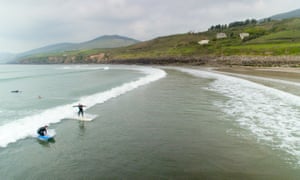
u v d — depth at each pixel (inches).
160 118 700.0
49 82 1803.6
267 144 491.2
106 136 546.9
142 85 1432.1
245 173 369.7
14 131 573.0
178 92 1154.7
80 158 428.8
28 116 719.1
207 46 5649.6
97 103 912.9
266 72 2150.6
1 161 414.9
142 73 2598.4
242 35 5846.5
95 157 433.1
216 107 830.5
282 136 538.0
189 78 1845.5
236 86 1336.1
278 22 6845.5
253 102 901.8
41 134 531.5
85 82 1758.1
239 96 1027.3
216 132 570.9
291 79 1555.1
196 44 6432.1
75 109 809.5
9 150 462.3
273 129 587.8
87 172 376.2
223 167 390.3
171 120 677.9
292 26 5585.6
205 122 655.8
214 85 1393.9
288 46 3595.0
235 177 357.4
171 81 1641.2
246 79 1632.6
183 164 401.7
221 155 438.6
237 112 757.9
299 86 1253.1
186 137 537.6
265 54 3494.1
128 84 1493.6
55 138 531.8
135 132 574.9
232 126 616.1
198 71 2615.7
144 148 474.3
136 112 772.0
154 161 414.9
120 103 910.4
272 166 393.1
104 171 379.6
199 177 357.7
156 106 856.9
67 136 545.6
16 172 377.1
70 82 1781.5
